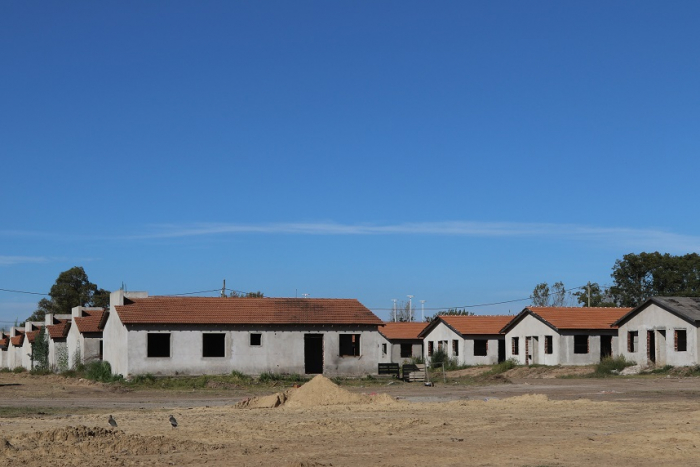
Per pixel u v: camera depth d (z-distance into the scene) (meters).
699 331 48.38
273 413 26.09
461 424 21.89
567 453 16.45
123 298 48.22
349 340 51.66
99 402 32.31
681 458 15.73
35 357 70.88
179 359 46.59
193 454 16.64
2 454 16.25
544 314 59.81
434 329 71.38
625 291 86.75
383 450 17.09
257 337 48.62
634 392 34.81
